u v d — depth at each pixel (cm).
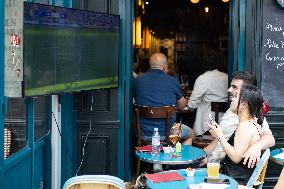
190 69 1285
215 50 1272
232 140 436
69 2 585
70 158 607
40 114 511
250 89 430
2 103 381
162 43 1329
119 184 331
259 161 398
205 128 671
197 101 673
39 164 516
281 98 609
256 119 440
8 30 401
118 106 617
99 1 609
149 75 627
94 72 555
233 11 613
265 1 604
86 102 619
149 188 374
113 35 586
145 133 609
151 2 1306
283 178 280
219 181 379
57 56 482
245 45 607
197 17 1292
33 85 438
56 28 479
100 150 623
